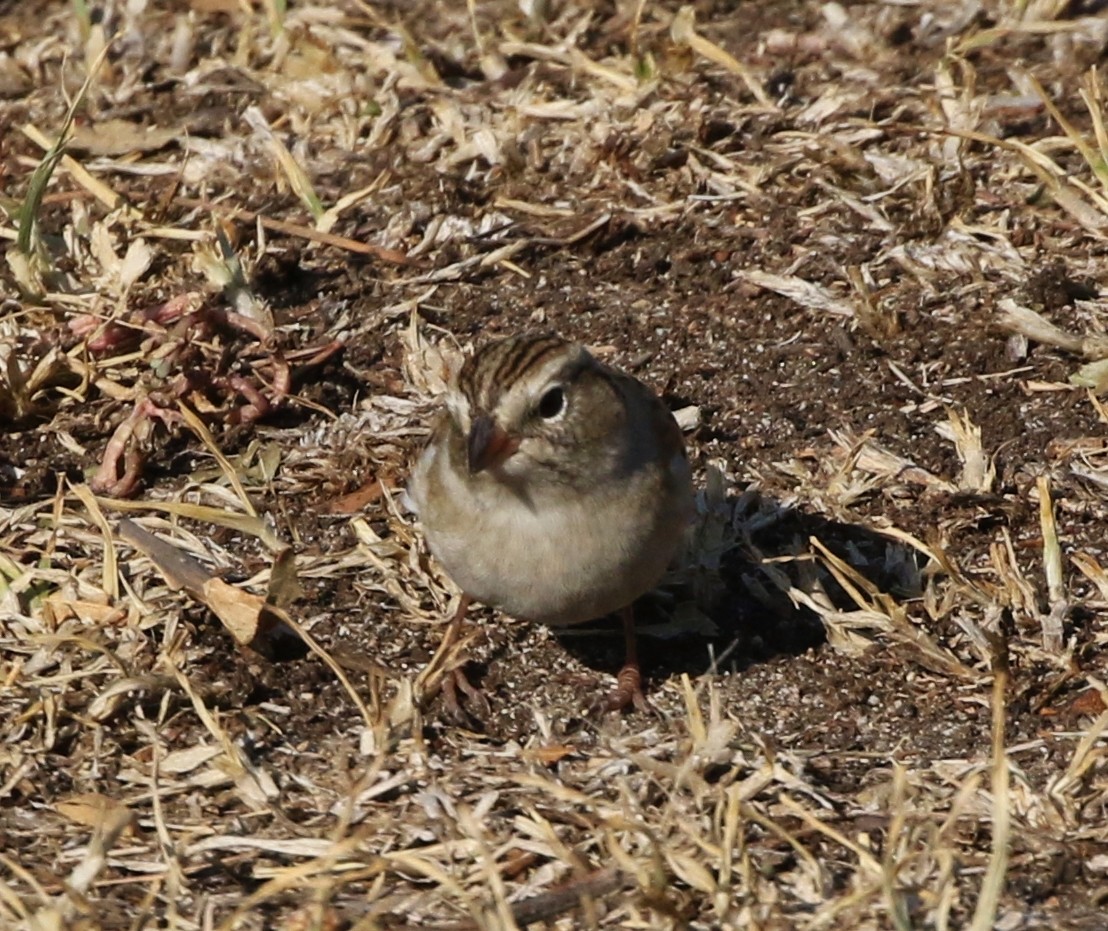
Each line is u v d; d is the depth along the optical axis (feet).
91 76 41.91
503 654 33.55
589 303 41.98
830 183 45.09
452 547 30.68
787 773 29.48
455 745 30.99
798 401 39.09
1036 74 48.96
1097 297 41.34
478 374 29.43
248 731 31.14
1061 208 44.01
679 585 35.04
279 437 38.70
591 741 31.32
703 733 29.43
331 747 30.89
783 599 34.42
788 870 27.45
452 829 28.19
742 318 41.34
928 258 42.60
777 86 49.01
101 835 26.50
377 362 40.70
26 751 30.53
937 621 33.65
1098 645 32.96
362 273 43.06
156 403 38.17
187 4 54.19
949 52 48.73
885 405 38.88
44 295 40.83
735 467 37.55
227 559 35.42
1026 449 37.58
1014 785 29.25
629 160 45.83
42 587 34.30
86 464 37.88
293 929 26.04
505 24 51.75
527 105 47.85
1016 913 26.37
